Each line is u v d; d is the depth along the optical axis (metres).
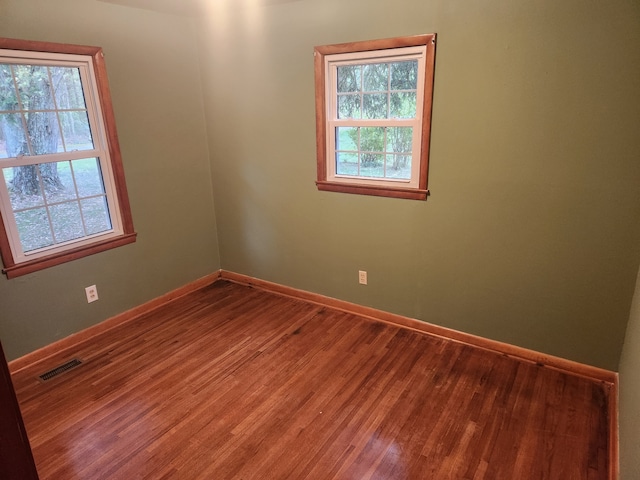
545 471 1.84
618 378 2.30
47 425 2.18
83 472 1.89
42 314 2.77
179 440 2.06
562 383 2.41
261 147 3.41
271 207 3.52
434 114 2.56
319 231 3.31
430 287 2.90
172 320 3.27
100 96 2.88
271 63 3.13
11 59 2.44
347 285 3.30
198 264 3.84
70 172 2.85
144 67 3.13
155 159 3.32
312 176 3.21
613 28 1.99
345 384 2.45
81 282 2.96
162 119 3.32
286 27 2.98
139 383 2.51
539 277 2.48
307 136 3.14
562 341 2.50
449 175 2.61
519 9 2.18
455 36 2.38
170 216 3.52
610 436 1.99
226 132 3.57
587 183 2.22
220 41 3.33
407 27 2.52
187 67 3.44
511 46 2.24
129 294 3.29
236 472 1.88
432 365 2.61
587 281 2.34
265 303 3.53
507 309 2.63
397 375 2.52
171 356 2.78
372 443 2.02
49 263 2.74
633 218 2.14
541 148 2.29
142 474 1.88
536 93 2.24
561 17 2.09
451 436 2.04
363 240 3.11
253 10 3.09
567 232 2.33
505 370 2.54
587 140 2.17
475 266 2.68
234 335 3.03
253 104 3.33
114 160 3.03
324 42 2.85
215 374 2.58
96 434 2.11
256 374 2.57
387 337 2.95
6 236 2.54
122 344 2.95
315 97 3.00
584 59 2.08
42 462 1.95
